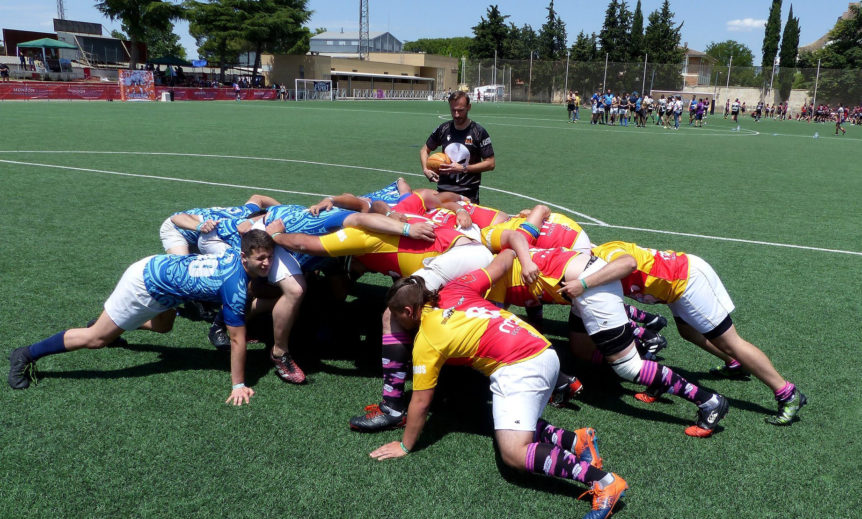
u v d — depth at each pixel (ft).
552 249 11.69
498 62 194.80
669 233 25.67
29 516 8.55
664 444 10.72
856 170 49.73
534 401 9.45
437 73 260.62
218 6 184.96
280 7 189.67
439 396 12.40
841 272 20.63
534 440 9.81
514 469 9.87
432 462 10.10
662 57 215.10
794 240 24.88
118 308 11.80
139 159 41.75
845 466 10.20
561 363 13.92
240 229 13.76
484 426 11.30
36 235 21.94
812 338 15.20
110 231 22.79
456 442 10.72
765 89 170.30
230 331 11.54
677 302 11.35
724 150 64.34
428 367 9.73
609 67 182.70
